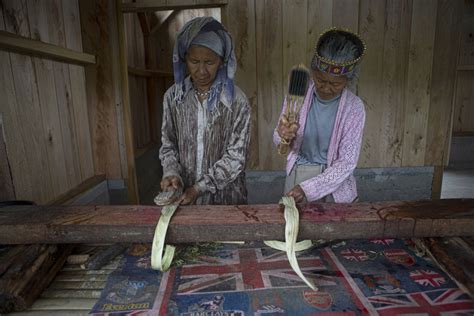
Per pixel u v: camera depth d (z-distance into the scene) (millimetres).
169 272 1081
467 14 5285
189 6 2926
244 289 991
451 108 3195
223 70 1388
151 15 4836
